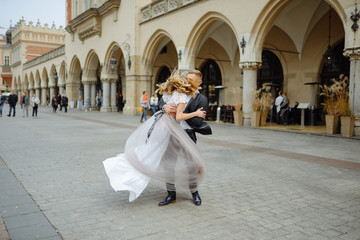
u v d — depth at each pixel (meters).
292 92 17.00
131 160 3.41
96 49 25.70
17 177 4.76
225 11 13.57
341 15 9.58
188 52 15.96
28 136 9.65
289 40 16.70
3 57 61.78
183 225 3.04
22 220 3.10
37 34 52.44
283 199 3.87
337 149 7.45
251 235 2.83
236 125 13.25
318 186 4.45
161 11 17.75
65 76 35.62
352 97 9.39
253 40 12.55
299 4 14.27
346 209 3.54
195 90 3.52
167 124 3.50
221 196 3.97
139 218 3.21
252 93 12.97
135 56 20.22
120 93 31.64
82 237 2.75
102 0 25.11
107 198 3.84
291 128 12.48
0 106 18.64
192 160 3.48
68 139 9.02
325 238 2.79
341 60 15.08
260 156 6.60
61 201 3.70
